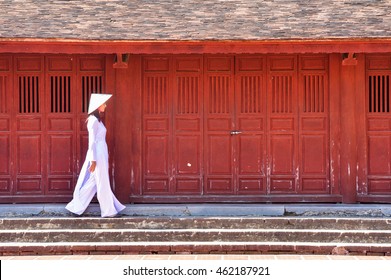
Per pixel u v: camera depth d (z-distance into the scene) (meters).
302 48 14.35
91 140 14.23
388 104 15.48
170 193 15.56
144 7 15.71
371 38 14.16
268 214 14.84
